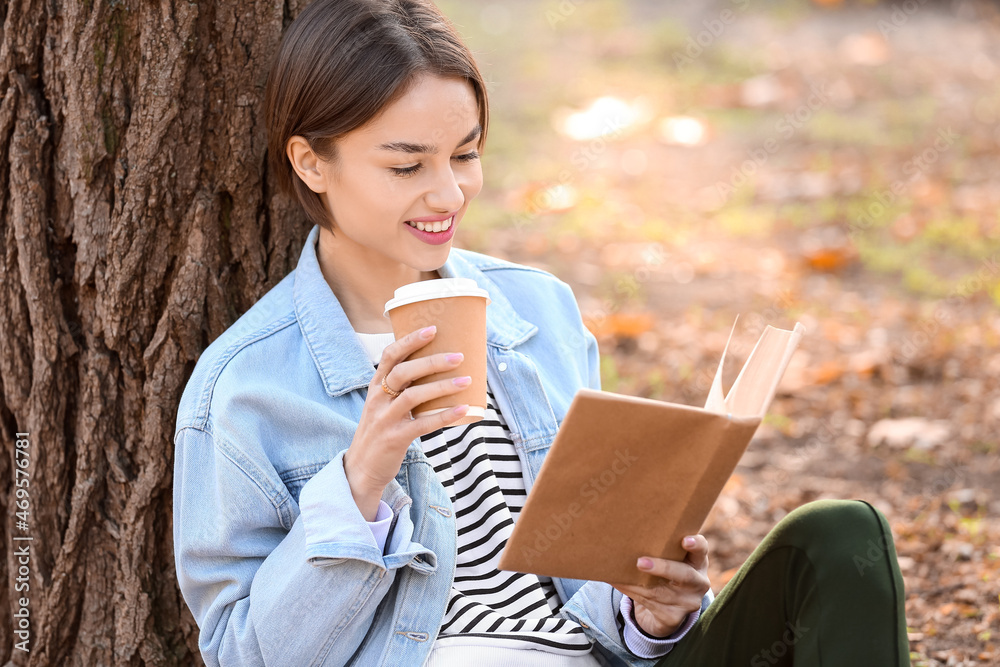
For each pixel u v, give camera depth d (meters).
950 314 4.87
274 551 1.69
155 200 2.06
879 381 4.35
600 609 1.82
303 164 1.83
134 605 2.19
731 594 1.68
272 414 1.77
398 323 1.56
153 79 2.02
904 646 1.51
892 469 3.72
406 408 1.53
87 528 2.18
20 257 2.09
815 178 6.56
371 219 1.78
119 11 2.00
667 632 1.76
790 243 5.75
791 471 3.78
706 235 5.90
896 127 7.32
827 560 1.55
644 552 1.61
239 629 1.68
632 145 7.21
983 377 4.28
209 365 1.82
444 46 1.73
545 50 9.31
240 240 2.14
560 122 7.57
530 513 1.53
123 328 2.11
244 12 2.05
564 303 2.16
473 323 1.56
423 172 1.75
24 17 2.00
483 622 1.75
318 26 1.75
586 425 1.45
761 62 8.84
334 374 1.83
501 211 6.07
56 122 2.06
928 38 9.52
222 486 1.72
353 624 1.66
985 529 3.24
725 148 7.18
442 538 1.75
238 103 2.08
